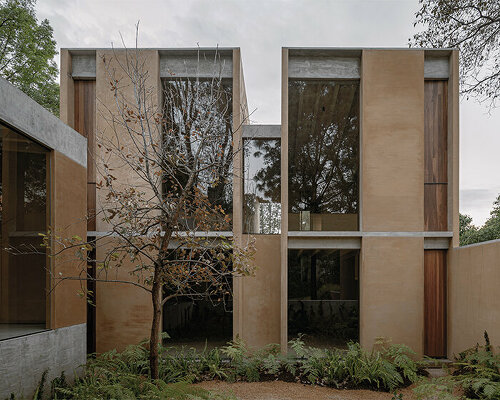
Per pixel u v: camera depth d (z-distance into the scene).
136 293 9.05
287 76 9.23
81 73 9.59
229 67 9.62
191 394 5.06
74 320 6.72
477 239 17.45
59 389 5.41
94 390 5.63
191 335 9.33
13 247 5.38
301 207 10.23
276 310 9.58
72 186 6.99
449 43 12.28
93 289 9.05
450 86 9.52
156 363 6.10
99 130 9.24
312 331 9.45
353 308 9.44
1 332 5.09
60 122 6.59
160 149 7.02
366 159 9.26
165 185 9.45
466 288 8.30
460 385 6.72
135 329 9.02
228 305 9.50
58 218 6.44
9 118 5.13
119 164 9.20
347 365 7.52
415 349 8.88
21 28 15.70
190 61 9.64
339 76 9.58
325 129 10.59
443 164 9.64
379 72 9.36
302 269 9.64
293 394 6.67
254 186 10.11
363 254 9.09
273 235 9.80
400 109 9.32
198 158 6.71
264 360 7.78
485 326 7.45
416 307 8.99
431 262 9.44
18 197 5.52
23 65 16.38
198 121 7.22
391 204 9.19
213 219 8.93
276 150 10.31
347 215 10.02
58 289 6.20
